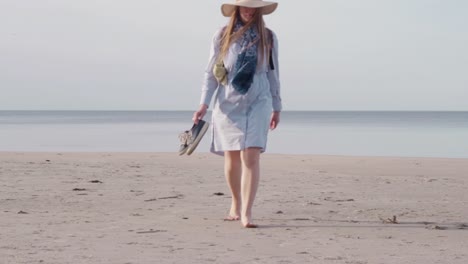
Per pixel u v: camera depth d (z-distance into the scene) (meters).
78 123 66.75
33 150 20.09
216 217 6.13
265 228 5.51
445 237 5.18
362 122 76.94
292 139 28.88
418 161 14.84
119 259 4.16
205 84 5.61
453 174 11.88
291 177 10.86
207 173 11.27
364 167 13.30
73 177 10.22
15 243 4.68
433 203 7.53
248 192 5.52
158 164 13.29
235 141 5.46
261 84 5.48
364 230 5.49
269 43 5.52
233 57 5.41
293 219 6.11
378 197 8.11
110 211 6.53
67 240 4.82
